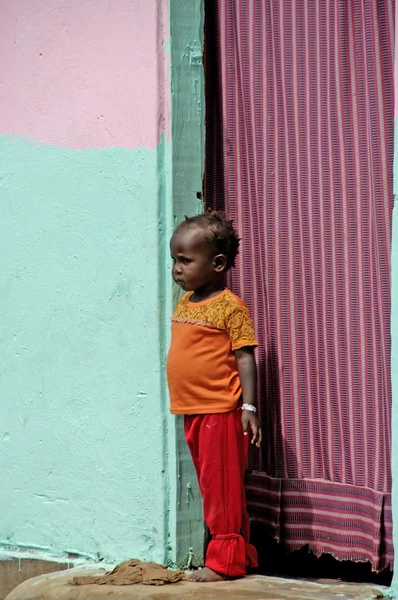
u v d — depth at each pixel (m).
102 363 5.80
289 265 5.41
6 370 6.22
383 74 5.07
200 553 5.58
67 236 5.95
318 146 5.30
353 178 5.21
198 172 5.57
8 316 6.21
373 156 5.10
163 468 5.56
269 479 5.53
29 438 6.12
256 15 5.45
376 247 5.11
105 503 5.79
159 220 5.55
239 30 5.50
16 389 6.18
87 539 5.88
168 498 5.56
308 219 5.34
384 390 5.11
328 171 5.27
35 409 6.09
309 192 5.34
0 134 6.22
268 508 5.54
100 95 5.78
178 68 5.53
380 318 5.10
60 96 5.96
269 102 5.43
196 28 5.54
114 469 5.75
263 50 5.44
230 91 5.56
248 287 5.58
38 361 6.08
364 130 5.16
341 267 5.25
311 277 5.34
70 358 5.93
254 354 5.54
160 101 5.54
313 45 5.29
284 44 5.36
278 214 5.42
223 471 5.22
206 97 5.64
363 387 5.19
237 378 5.24
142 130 5.60
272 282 5.46
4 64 6.20
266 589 5.07
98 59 5.79
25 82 6.11
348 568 5.87
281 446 5.46
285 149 5.39
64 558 5.94
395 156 4.82
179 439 5.54
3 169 6.22
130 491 5.69
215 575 5.25
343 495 5.27
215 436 5.21
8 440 6.22
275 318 5.46
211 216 5.21
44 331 6.05
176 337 5.30
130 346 5.68
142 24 5.59
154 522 5.59
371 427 5.16
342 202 5.24
